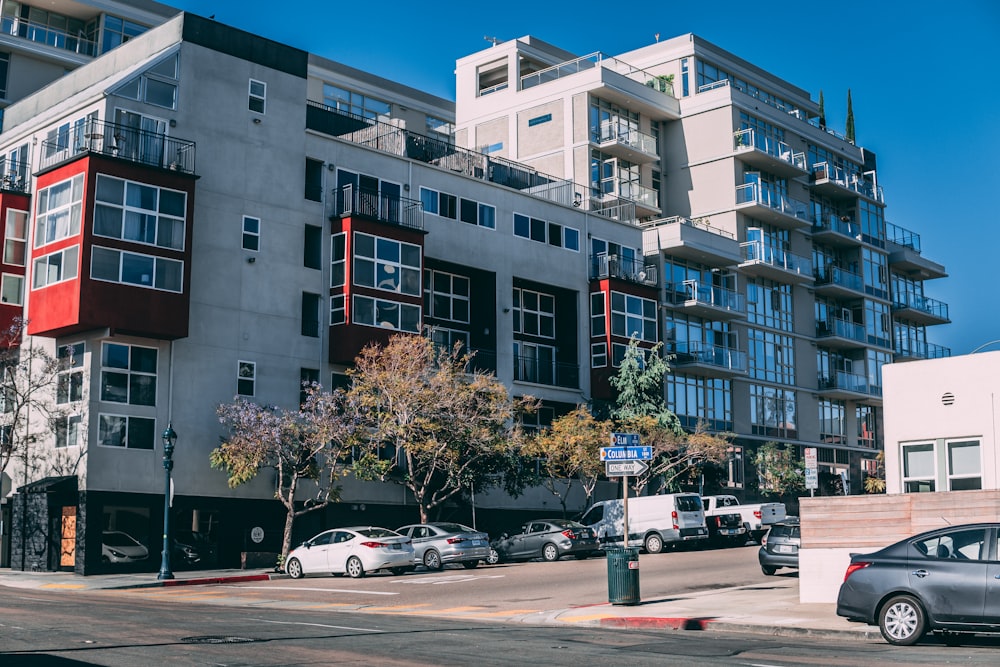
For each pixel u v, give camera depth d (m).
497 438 39.75
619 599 21.59
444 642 15.73
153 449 37.19
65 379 37.03
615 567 21.69
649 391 51.38
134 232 36.88
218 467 38.19
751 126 64.69
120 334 36.69
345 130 48.81
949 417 24.73
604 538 41.16
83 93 40.22
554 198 54.62
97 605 21.86
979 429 24.25
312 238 42.88
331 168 43.53
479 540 35.22
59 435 37.09
